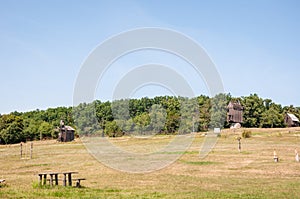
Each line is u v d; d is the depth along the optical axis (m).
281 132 79.19
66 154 48.22
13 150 59.84
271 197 17.31
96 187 21.38
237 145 53.22
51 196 17.23
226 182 23.33
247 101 109.62
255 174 27.16
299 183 22.19
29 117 117.62
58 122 104.12
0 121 89.31
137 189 20.58
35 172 31.09
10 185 21.98
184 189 20.52
